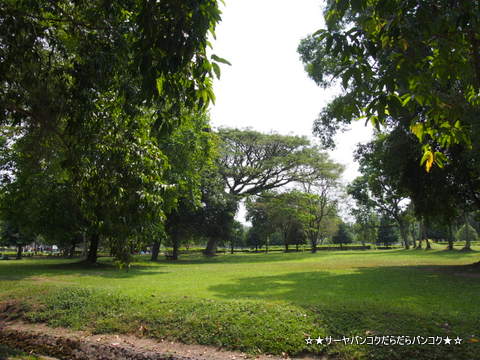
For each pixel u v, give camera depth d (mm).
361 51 3928
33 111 6637
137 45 4289
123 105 6211
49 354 7055
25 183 17781
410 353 5777
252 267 22656
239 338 6801
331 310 7438
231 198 37031
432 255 32250
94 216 7012
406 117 14789
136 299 9000
